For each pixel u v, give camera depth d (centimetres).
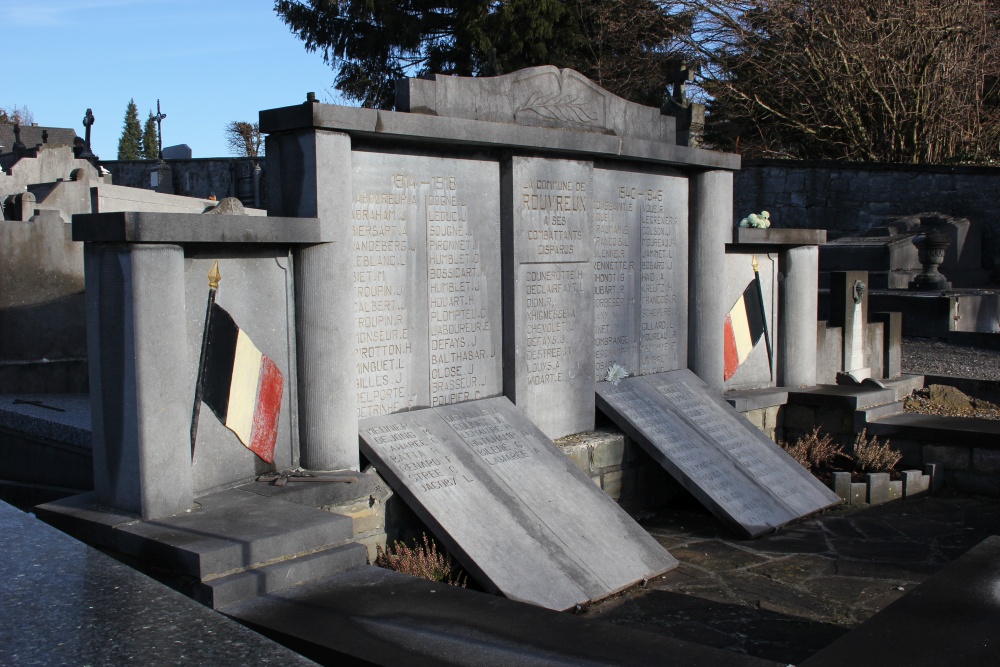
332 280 563
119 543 454
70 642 258
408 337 645
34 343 864
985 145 2347
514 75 707
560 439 755
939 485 873
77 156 2477
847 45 2256
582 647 373
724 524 751
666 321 889
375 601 425
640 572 600
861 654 323
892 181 2064
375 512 566
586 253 780
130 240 457
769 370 991
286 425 567
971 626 348
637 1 2545
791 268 989
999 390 1050
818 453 887
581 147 745
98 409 488
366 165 612
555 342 753
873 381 986
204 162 3155
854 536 722
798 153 2547
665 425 789
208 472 521
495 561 537
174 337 479
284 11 2788
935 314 1441
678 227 898
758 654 491
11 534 356
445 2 2738
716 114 2553
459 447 628
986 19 2281
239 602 421
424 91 637
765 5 2402
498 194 711
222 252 525
